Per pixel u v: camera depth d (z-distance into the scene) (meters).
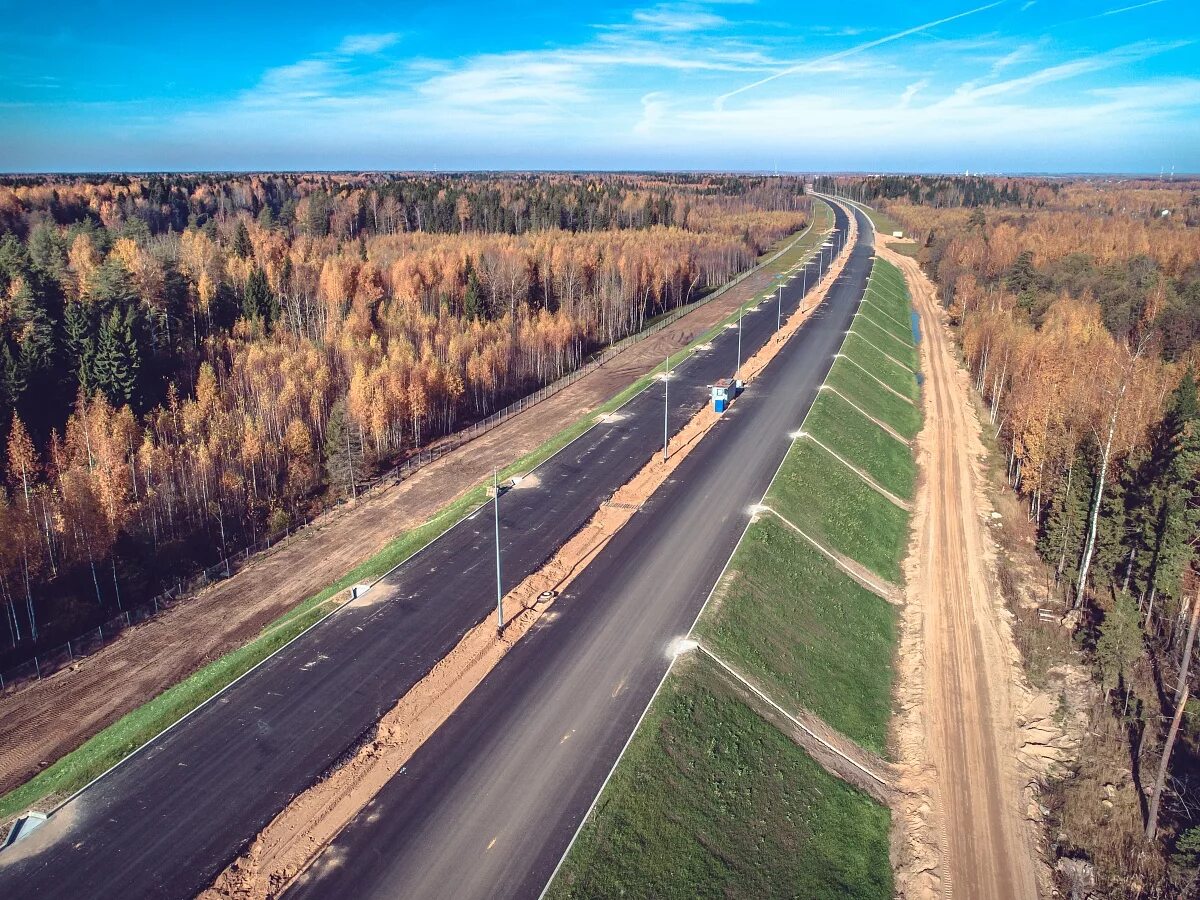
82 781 27.81
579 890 24.19
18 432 59.53
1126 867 30.75
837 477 59.09
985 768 35.59
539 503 50.62
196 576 54.75
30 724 38.62
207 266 103.88
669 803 28.23
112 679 42.22
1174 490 46.41
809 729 35.09
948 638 45.38
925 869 30.06
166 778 27.98
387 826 26.09
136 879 23.95
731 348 92.88
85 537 51.94
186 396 78.94
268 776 28.06
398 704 31.88
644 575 42.00
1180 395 59.44
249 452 65.06
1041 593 51.16
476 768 28.62
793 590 43.72
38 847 25.12
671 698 32.62
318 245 150.88
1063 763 36.28
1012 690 41.22
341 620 37.72
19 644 45.88
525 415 84.06
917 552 55.31
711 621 38.03
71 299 81.50
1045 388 65.31
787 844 29.03
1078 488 51.31
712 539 45.94
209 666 36.09
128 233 130.12
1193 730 37.94
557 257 129.62
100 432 60.81
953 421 83.81
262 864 24.55
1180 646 44.25
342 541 57.25
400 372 77.50
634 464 57.09
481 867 24.62
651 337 116.19
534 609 38.75
